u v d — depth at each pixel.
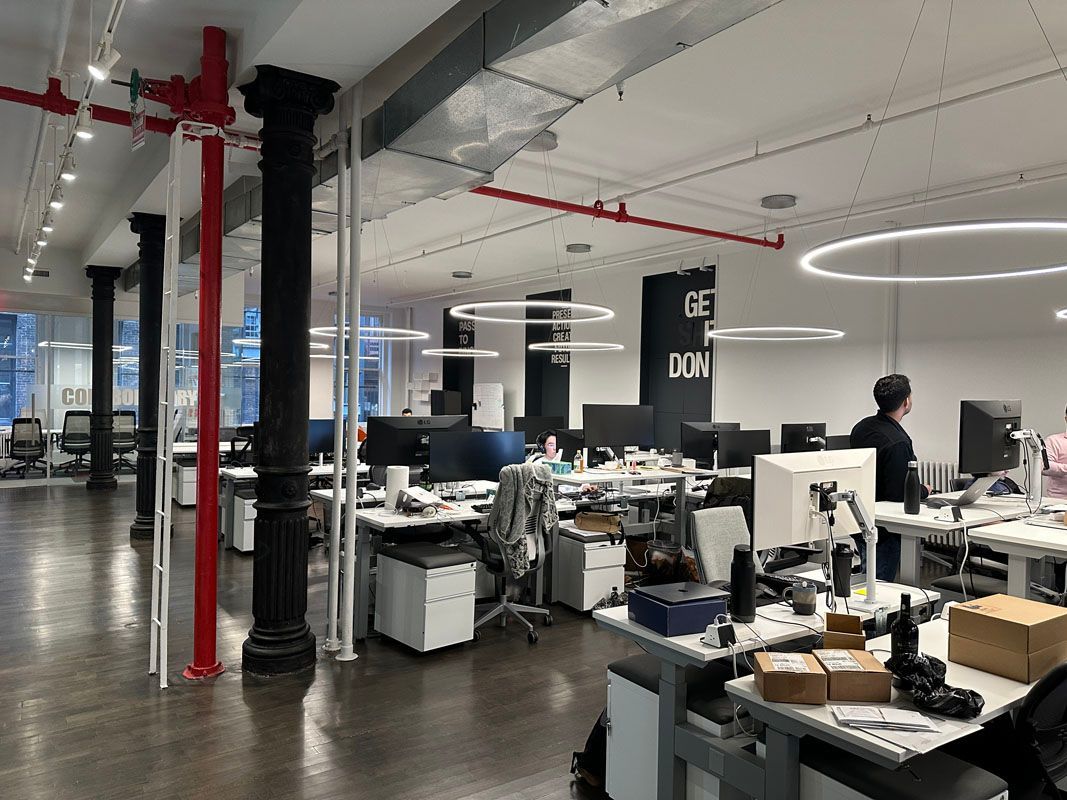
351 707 3.47
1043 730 1.98
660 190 6.74
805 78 4.36
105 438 10.16
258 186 5.33
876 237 3.44
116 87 4.61
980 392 6.82
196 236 6.88
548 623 4.83
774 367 8.67
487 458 5.21
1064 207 6.18
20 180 6.90
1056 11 3.55
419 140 3.78
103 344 10.03
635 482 7.34
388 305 16.12
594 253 9.91
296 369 3.88
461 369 14.52
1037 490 4.27
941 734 1.75
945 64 4.15
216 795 2.68
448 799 2.69
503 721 3.37
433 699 3.59
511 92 3.18
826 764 1.91
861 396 7.76
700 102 4.73
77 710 3.37
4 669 3.85
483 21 2.97
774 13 3.60
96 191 7.29
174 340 3.76
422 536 4.98
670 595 2.40
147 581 5.55
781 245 8.25
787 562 3.56
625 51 2.78
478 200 7.29
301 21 3.18
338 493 4.21
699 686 2.41
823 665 2.01
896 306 7.48
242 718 3.32
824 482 2.60
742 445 6.78
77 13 3.71
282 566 3.86
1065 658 2.13
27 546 6.67
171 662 3.98
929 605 3.11
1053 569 4.35
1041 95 4.44
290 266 3.84
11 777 2.78
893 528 3.87
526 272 11.76
